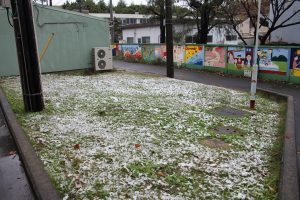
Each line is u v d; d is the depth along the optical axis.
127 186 3.89
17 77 13.90
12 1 6.77
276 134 6.06
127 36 40.91
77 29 15.45
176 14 27.12
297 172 4.42
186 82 12.73
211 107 8.19
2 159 5.01
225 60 16.56
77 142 5.38
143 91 10.33
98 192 3.74
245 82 13.91
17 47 7.08
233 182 4.03
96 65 15.73
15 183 4.23
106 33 16.41
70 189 3.81
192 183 3.99
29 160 4.54
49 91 10.13
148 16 35.72
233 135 5.88
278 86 12.81
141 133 5.88
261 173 4.31
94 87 11.05
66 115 7.12
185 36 30.50
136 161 4.60
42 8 14.23
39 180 3.94
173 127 6.27
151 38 36.19
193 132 6.00
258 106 8.63
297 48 13.06
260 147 5.31
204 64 18.00
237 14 23.02
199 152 5.00
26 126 6.28
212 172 4.30
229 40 33.25
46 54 14.81
